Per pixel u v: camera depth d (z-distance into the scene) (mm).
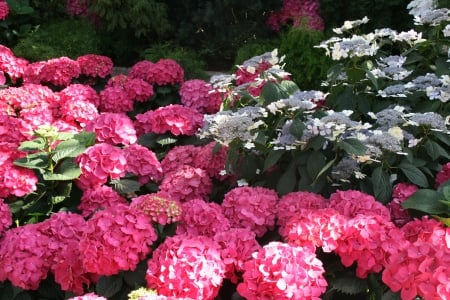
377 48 3463
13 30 6348
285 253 1993
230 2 5750
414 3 4391
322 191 2764
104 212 2223
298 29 4797
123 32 6316
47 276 2414
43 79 4828
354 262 2262
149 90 4602
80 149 2887
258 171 2990
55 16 6887
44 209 2939
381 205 2369
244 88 3564
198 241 2141
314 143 2586
